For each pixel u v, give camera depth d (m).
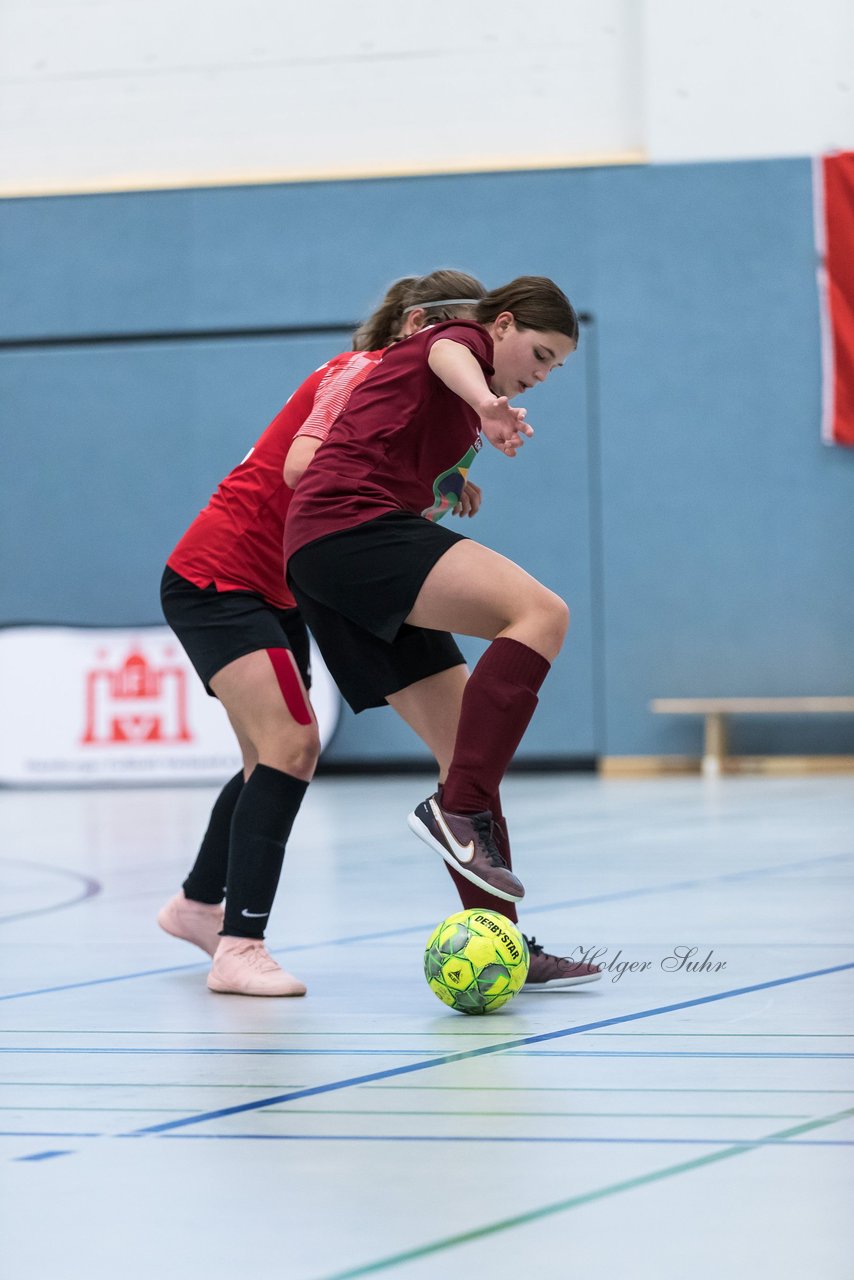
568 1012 5.98
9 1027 5.87
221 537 7.09
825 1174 3.64
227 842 7.51
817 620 24.62
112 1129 4.24
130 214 25.84
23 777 24.81
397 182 25.39
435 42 25.66
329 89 25.84
